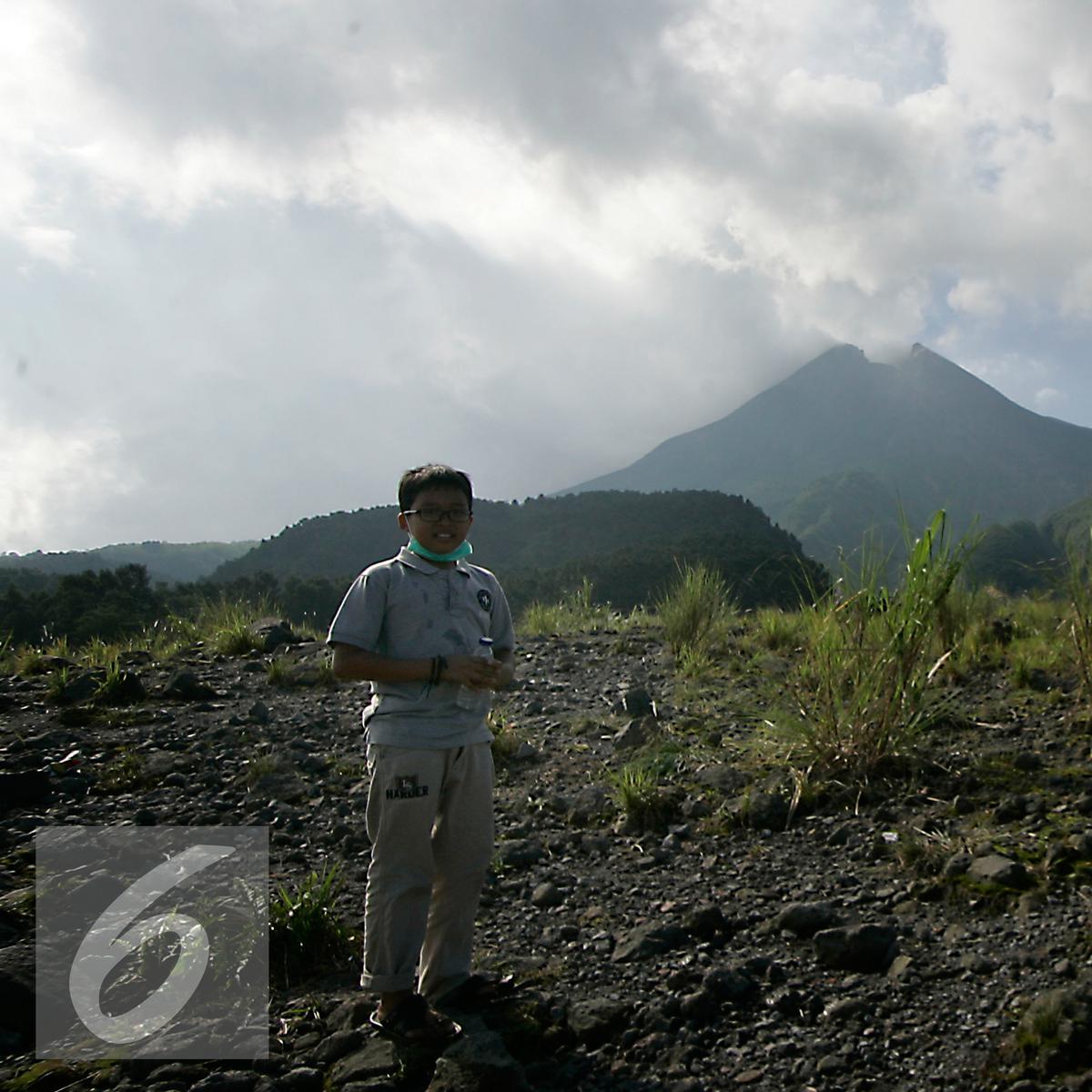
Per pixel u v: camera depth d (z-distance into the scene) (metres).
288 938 3.53
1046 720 5.55
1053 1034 2.59
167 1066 2.87
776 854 4.25
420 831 2.94
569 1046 2.90
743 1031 2.89
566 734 6.59
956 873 3.71
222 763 6.02
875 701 5.09
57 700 7.60
